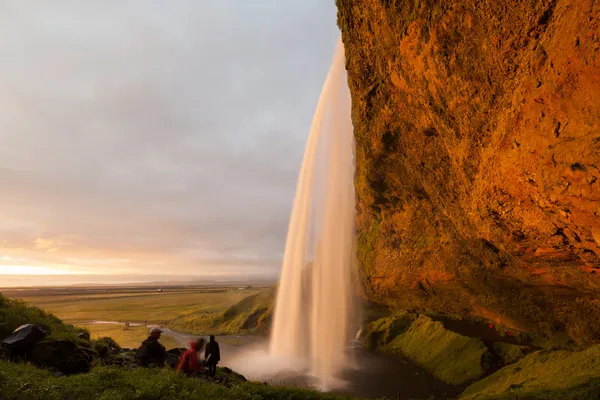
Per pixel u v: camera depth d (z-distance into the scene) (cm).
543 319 2186
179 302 10794
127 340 4491
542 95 906
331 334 3856
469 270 2267
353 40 1952
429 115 1573
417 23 1373
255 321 4909
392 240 3156
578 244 1146
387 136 1998
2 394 783
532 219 1187
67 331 1520
